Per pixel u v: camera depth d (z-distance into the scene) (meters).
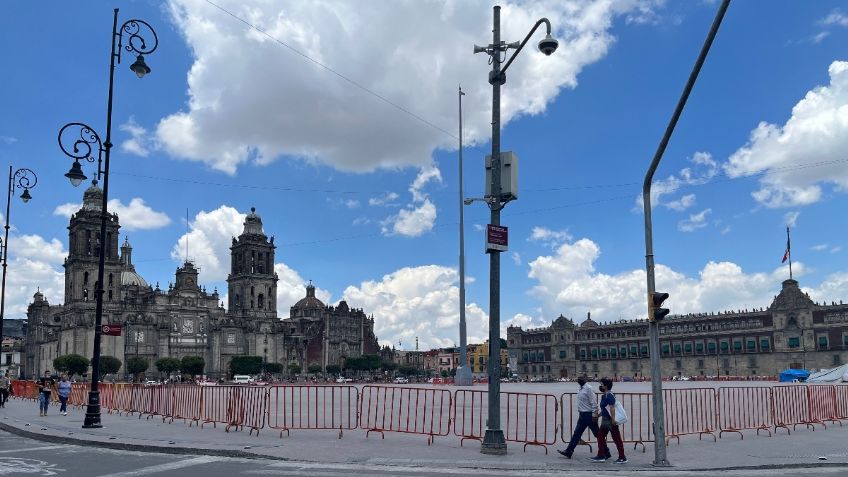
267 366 194.50
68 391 39.41
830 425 31.08
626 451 21.72
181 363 170.88
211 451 20.59
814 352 166.62
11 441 25.02
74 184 30.58
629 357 197.50
